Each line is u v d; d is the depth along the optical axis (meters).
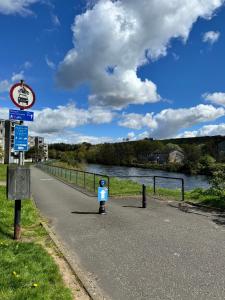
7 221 7.82
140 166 93.62
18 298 3.70
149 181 35.69
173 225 7.93
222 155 81.44
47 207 10.95
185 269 4.95
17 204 6.35
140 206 10.90
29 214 8.91
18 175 6.08
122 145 116.25
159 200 12.26
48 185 20.02
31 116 6.71
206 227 7.67
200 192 13.67
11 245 5.80
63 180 24.48
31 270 4.59
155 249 5.97
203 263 5.20
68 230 7.54
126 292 4.17
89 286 4.34
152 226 7.85
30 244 5.94
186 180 43.50
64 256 5.47
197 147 89.38
